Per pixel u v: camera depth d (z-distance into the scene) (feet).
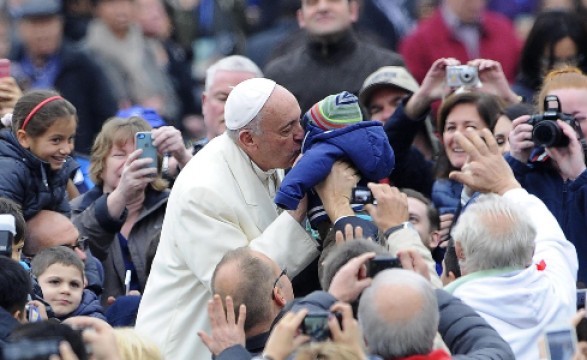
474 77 104.01
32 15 133.80
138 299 94.63
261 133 86.02
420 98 104.99
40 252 92.73
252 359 74.23
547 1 147.54
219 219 86.58
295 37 128.06
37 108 97.09
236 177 87.25
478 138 88.07
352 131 84.12
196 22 153.79
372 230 82.79
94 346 71.72
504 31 132.77
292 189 82.89
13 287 78.79
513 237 80.74
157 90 139.85
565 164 92.48
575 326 73.92
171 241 87.81
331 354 68.18
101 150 104.99
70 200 108.78
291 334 70.18
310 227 85.40
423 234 99.55
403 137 105.60
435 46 131.85
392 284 71.92
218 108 108.58
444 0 133.59
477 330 75.25
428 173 107.24
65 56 134.41
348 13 117.70
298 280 86.63
